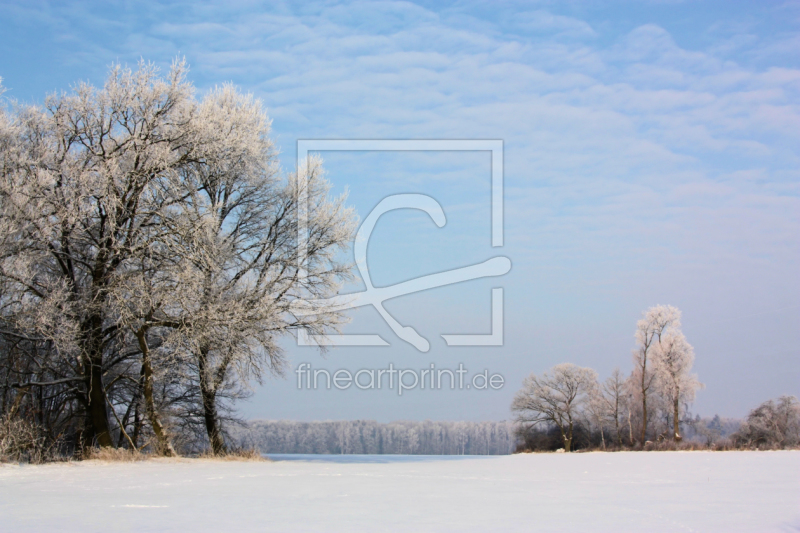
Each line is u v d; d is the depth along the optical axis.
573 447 53.75
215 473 11.84
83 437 18.64
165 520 5.81
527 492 8.49
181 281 16.12
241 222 20.19
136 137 16.66
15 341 17.50
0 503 7.08
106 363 19.92
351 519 5.93
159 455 17.06
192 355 18.17
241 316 16.81
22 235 16.00
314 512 6.41
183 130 17.19
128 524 5.55
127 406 22.91
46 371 18.72
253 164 19.70
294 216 20.19
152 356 17.73
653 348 49.97
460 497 7.83
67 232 16.78
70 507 6.71
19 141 17.03
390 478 10.81
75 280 18.38
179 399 22.67
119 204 16.39
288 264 19.47
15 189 15.34
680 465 15.15
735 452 25.62
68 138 17.50
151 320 17.25
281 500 7.42
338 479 10.53
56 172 16.78
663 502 7.36
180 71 17.52
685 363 48.59
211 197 19.97
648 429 51.50
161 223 16.86
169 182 17.14
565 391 52.38
